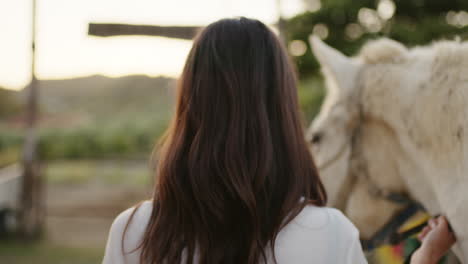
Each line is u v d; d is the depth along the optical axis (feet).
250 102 3.12
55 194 32.65
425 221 4.97
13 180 23.82
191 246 3.01
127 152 49.65
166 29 15.92
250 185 2.99
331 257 2.91
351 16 29.96
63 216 27.37
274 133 3.18
